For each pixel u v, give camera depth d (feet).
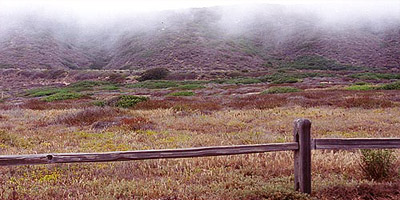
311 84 125.49
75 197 13.97
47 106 63.26
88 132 31.83
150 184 15.40
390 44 314.35
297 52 321.32
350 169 17.16
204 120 38.14
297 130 13.28
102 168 18.70
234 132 30.32
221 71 221.66
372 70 236.02
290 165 18.15
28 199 14.05
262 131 30.63
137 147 24.00
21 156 11.68
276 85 126.21
